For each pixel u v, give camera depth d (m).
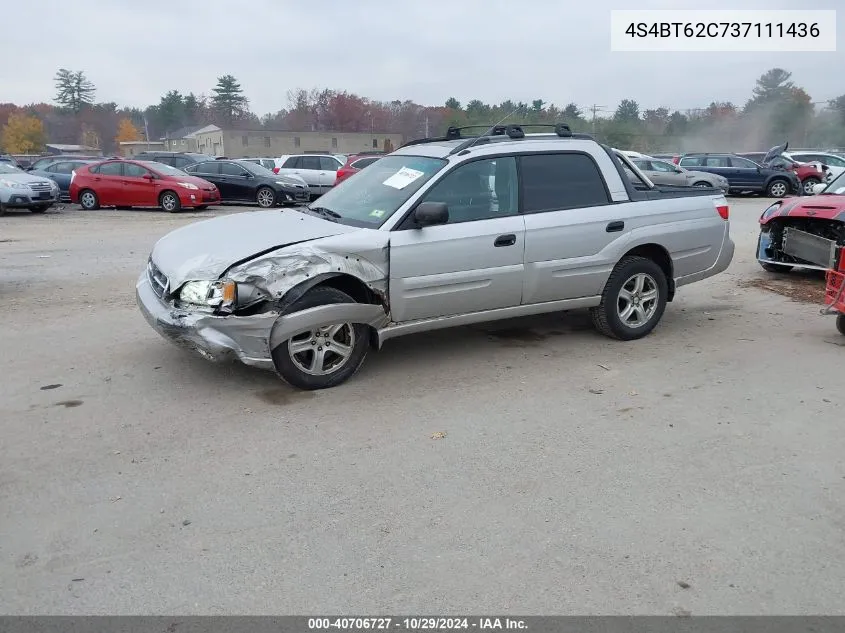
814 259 7.54
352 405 4.89
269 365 4.89
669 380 5.41
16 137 88.69
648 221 6.27
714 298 8.39
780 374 5.54
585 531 3.36
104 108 115.81
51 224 16.28
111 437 4.35
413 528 3.38
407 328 5.42
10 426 4.50
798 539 3.30
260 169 22.12
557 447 4.25
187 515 3.49
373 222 5.29
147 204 19.70
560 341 6.45
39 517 3.46
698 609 2.83
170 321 4.79
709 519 3.47
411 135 84.69
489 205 5.61
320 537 3.31
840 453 4.16
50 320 7.07
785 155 27.66
